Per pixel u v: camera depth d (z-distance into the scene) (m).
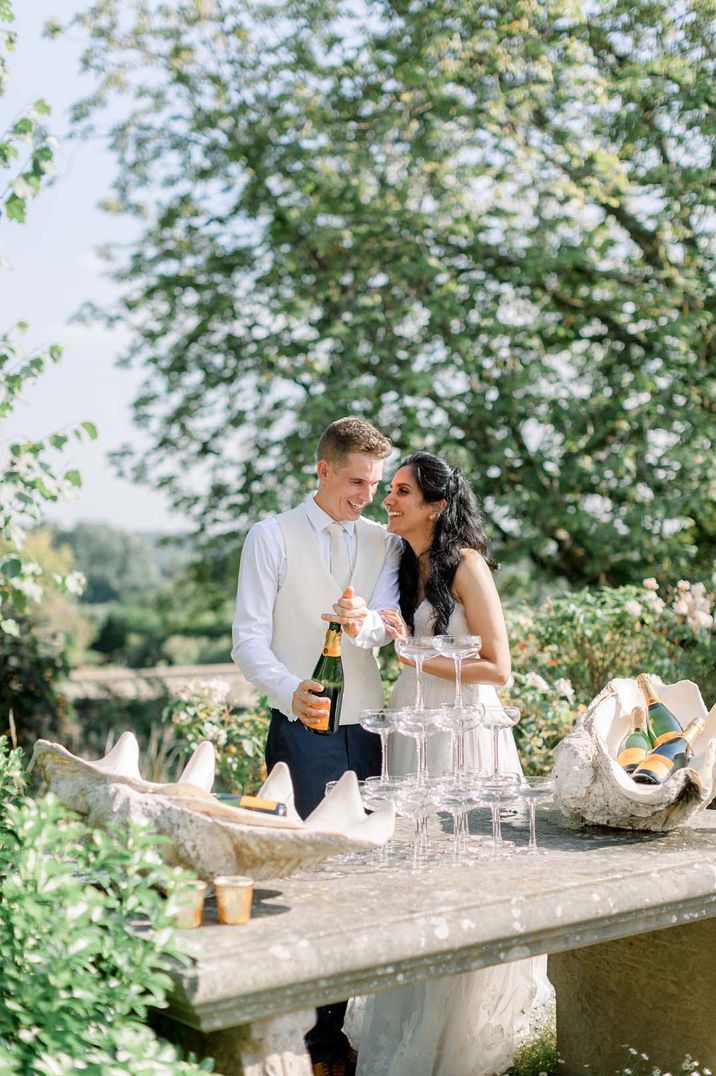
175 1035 2.13
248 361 9.67
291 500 9.33
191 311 9.79
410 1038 3.04
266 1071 1.96
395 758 3.33
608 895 2.30
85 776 2.26
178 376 10.02
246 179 9.49
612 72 8.39
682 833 2.79
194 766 2.55
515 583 9.49
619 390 8.98
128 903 1.93
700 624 5.43
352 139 8.84
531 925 2.18
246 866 2.11
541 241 8.73
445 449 8.69
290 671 3.25
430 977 2.10
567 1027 3.20
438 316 8.47
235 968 1.85
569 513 8.51
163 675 10.70
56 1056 1.78
